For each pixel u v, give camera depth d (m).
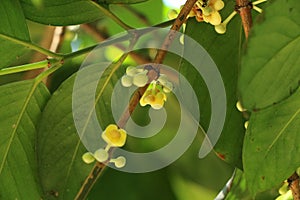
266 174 0.47
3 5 0.49
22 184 0.51
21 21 0.49
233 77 0.50
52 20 0.51
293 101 0.45
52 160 0.50
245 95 0.40
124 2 0.51
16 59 0.49
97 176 0.48
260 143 0.46
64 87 0.51
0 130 0.50
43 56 0.59
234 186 0.55
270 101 0.41
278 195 0.53
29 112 0.51
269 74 0.40
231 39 0.50
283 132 0.46
